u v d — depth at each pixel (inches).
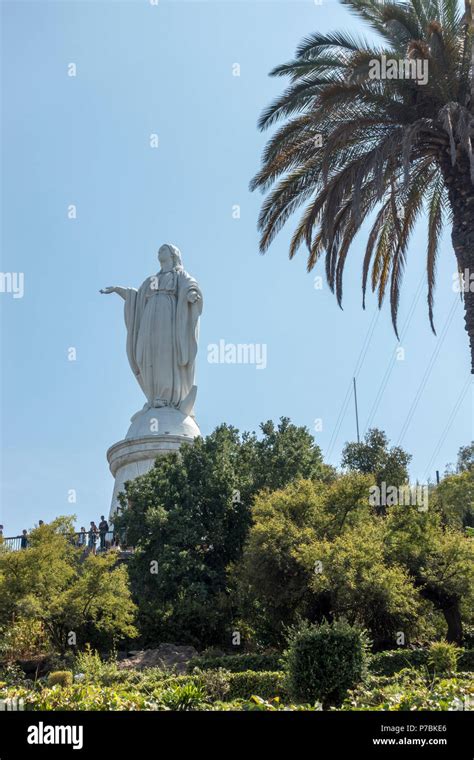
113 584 1230.9
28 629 1226.0
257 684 887.1
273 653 1125.1
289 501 1202.6
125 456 1939.0
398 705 521.0
